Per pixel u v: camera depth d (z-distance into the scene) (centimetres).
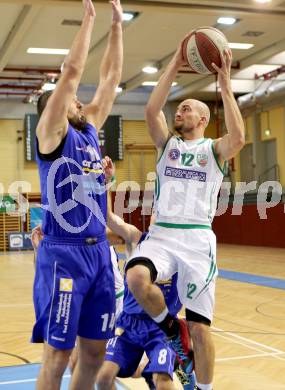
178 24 1546
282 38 1719
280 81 2147
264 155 2394
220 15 1360
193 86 2264
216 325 762
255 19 1507
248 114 2392
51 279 317
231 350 632
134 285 379
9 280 1311
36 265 331
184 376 400
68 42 1689
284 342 666
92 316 329
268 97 2184
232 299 967
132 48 1772
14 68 1950
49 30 1573
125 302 402
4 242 2383
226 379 520
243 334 709
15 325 781
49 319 313
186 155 425
